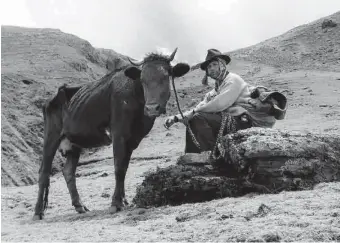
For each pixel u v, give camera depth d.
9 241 6.80
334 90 32.09
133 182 12.54
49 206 11.03
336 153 7.66
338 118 22.44
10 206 11.52
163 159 18.72
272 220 5.43
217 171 7.76
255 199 6.75
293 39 71.62
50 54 48.66
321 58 57.59
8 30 57.16
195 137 8.28
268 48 69.12
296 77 39.94
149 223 6.46
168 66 7.93
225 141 7.77
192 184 7.49
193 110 8.29
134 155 20.39
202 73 53.84
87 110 9.05
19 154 24.78
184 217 6.30
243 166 7.39
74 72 44.62
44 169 9.84
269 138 7.45
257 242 4.81
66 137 9.80
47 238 6.65
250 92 8.30
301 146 7.38
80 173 18.64
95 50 61.41
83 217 8.51
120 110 8.38
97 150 25.33
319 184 7.12
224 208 6.38
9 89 32.94
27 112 31.16
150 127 8.62
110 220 7.39
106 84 8.89
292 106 26.88
